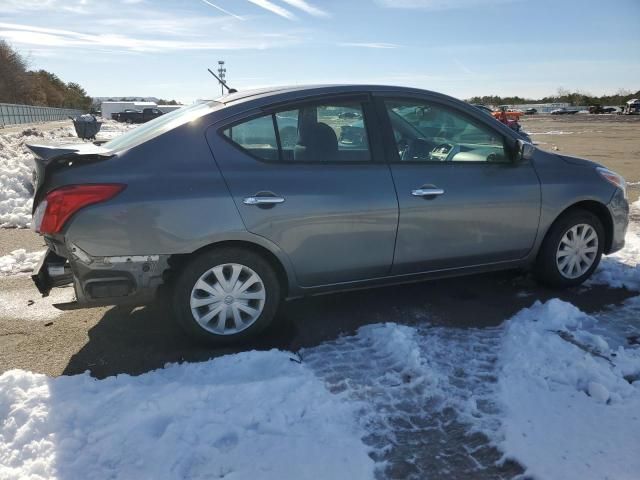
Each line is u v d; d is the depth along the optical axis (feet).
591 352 10.85
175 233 10.50
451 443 8.25
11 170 29.09
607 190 14.53
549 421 8.55
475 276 15.83
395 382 9.88
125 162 10.55
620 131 110.42
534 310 12.73
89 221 10.09
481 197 12.87
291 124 11.64
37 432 8.24
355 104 12.19
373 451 8.04
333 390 9.65
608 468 7.52
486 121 13.41
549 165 14.05
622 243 15.21
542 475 7.43
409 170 12.30
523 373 9.91
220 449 7.90
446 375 10.14
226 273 11.27
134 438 8.07
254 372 10.10
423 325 12.51
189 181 10.66
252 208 10.92
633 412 8.73
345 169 11.76
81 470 7.50
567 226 14.17
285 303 13.91
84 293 10.46
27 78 294.05
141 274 10.57
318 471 7.48
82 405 8.80
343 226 11.66
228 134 11.19
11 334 12.34
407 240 12.32
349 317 13.03
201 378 9.85
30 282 15.84
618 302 13.83
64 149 10.55
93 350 11.55
